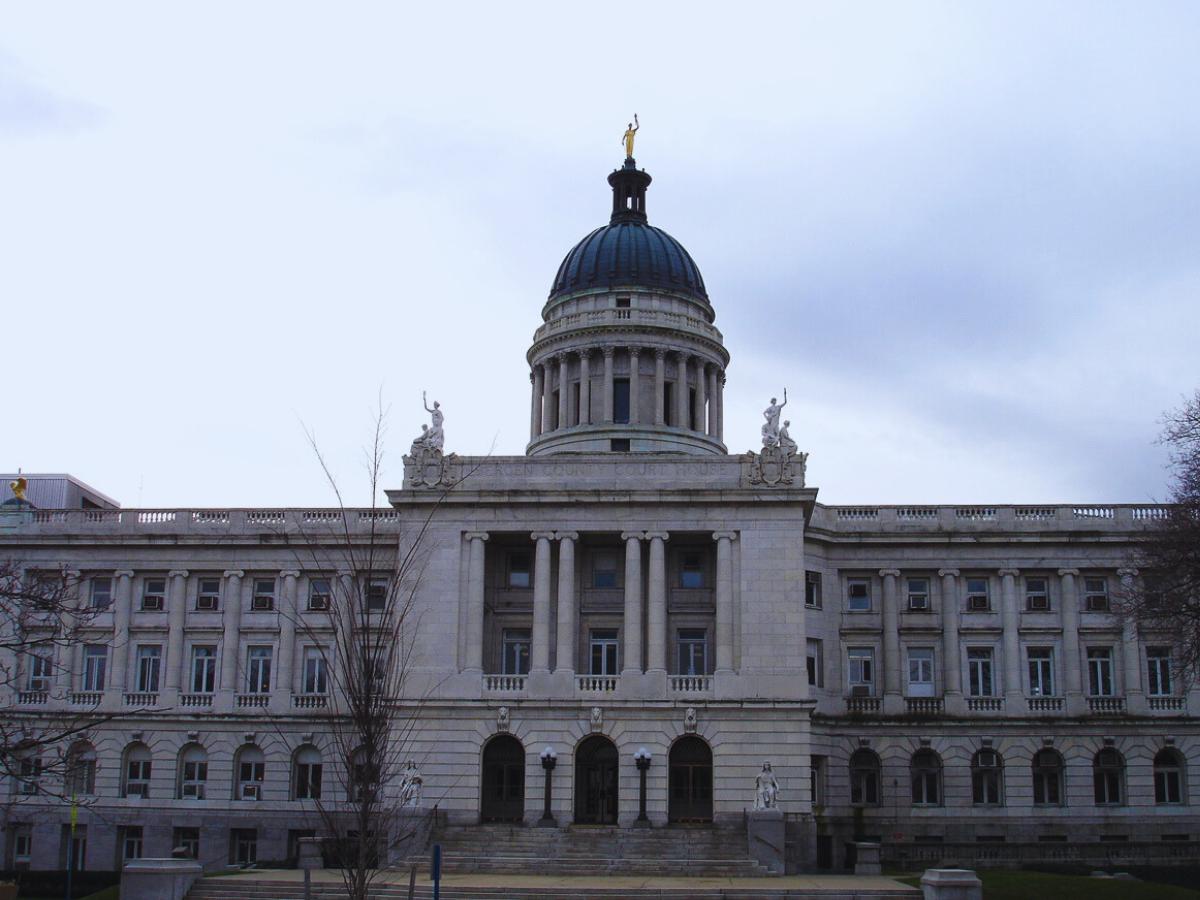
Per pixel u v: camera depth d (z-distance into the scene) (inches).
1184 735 3294.8
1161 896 2279.8
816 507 3467.0
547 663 2982.3
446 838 2736.2
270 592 3491.6
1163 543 2637.8
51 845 3336.6
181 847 3346.5
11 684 3432.6
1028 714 3339.1
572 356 3873.0
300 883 2287.2
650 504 3041.3
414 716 2938.0
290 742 3356.3
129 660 3476.9
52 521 3572.8
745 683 2933.1
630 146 4315.9
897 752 3331.7
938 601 3447.3
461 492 3063.5
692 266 4101.9
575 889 2244.1
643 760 2871.6
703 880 2476.6
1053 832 3265.3
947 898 2092.8
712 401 3954.2
